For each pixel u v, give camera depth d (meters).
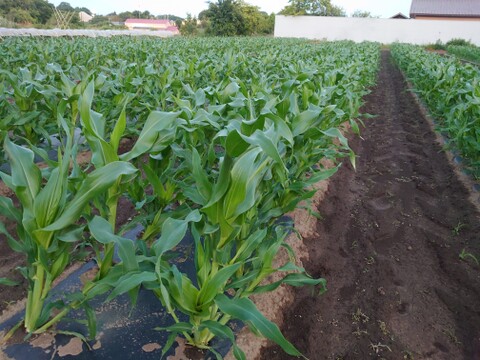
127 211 3.73
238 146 1.56
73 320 2.15
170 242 1.68
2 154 3.73
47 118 4.46
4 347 2.05
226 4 39.47
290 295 2.72
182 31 46.12
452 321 2.58
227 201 1.69
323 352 2.29
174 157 2.92
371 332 2.46
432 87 8.84
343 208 4.19
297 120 2.57
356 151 6.46
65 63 8.17
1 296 2.45
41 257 1.75
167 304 1.61
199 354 2.12
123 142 5.62
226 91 3.43
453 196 4.59
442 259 3.27
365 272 3.07
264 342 2.27
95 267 2.75
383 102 11.27
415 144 6.83
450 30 40.81
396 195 4.58
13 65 8.00
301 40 30.17
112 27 47.34
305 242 3.34
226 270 1.66
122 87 4.95
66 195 1.87
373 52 16.22
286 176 2.35
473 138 4.99
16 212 1.89
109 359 2.06
